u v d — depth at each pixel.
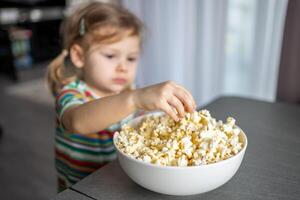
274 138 0.79
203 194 0.56
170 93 0.58
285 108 1.00
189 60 2.10
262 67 1.81
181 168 0.48
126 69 0.99
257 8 1.75
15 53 4.00
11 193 1.67
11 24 3.98
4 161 1.99
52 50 4.29
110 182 0.59
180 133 0.55
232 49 1.96
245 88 1.96
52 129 2.45
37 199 1.63
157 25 2.18
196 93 2.14
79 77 1.03
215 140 0.52
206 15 1.93
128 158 0.51
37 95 3.24
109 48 0.95
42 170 1.89
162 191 0.51
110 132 0.91
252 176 0.62
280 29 1.67
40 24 4.21
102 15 0.99
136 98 0.62
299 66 1.60
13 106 2.96
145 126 0.62
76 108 0.71
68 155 0.91
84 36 0.98
